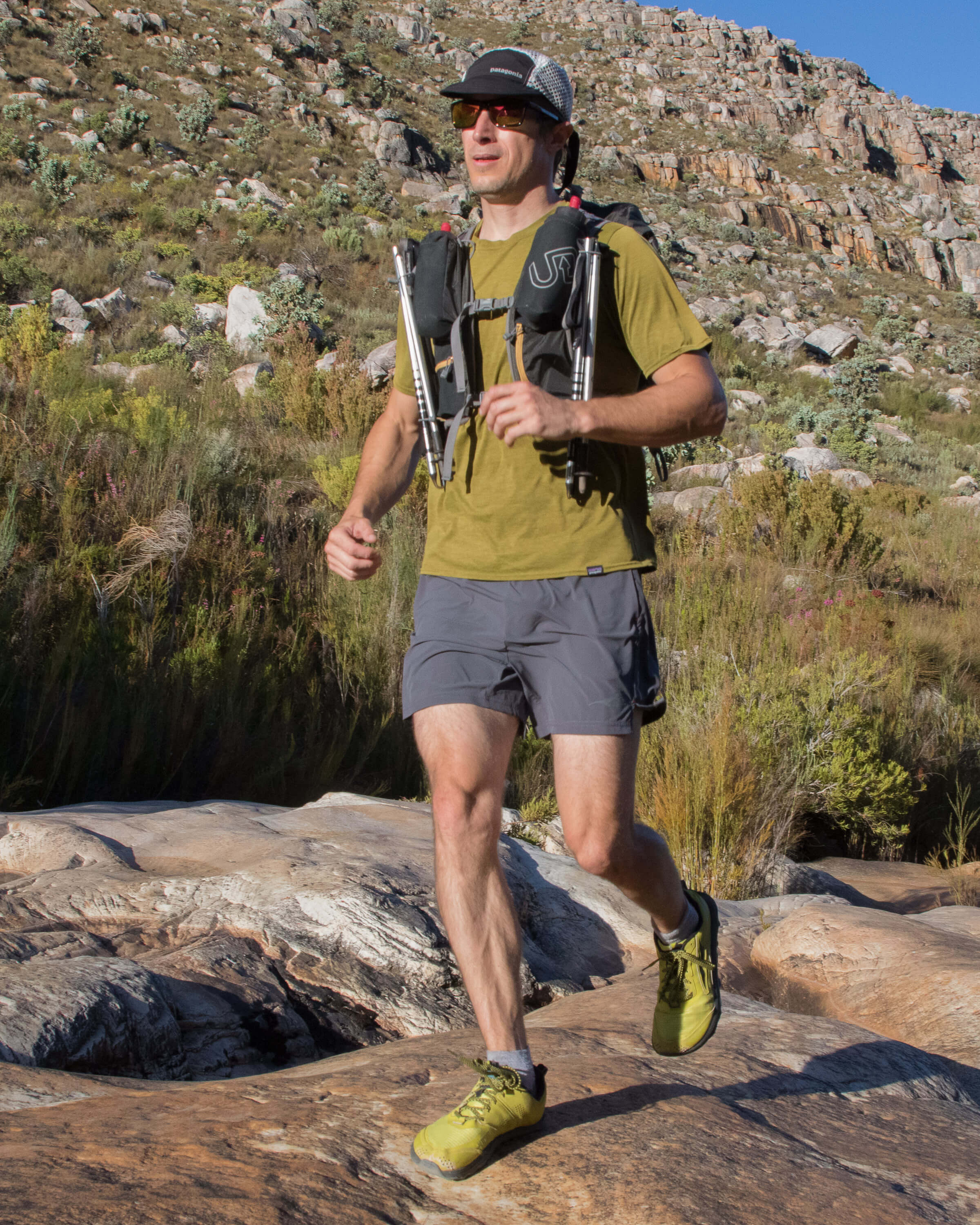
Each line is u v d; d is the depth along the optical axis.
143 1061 2.73
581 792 1.96
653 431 1.89
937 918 4.69
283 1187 1.65
